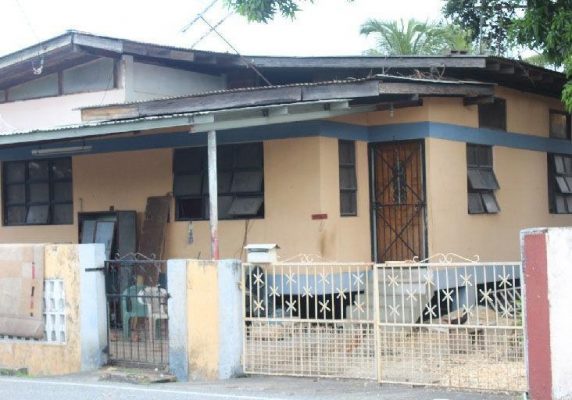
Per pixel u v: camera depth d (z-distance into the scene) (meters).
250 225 13.59
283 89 11.95
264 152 13.49
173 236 14.52
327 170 12.98
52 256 10.65
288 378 9.38
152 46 14.55
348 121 13.50
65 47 14.91
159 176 14.75
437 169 13.51
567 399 7.30
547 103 17.19
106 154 15.47
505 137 15.59
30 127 16.44
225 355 9.52
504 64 13.95
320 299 12.48
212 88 16.55
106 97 15.24
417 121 13.48
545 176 16.95
